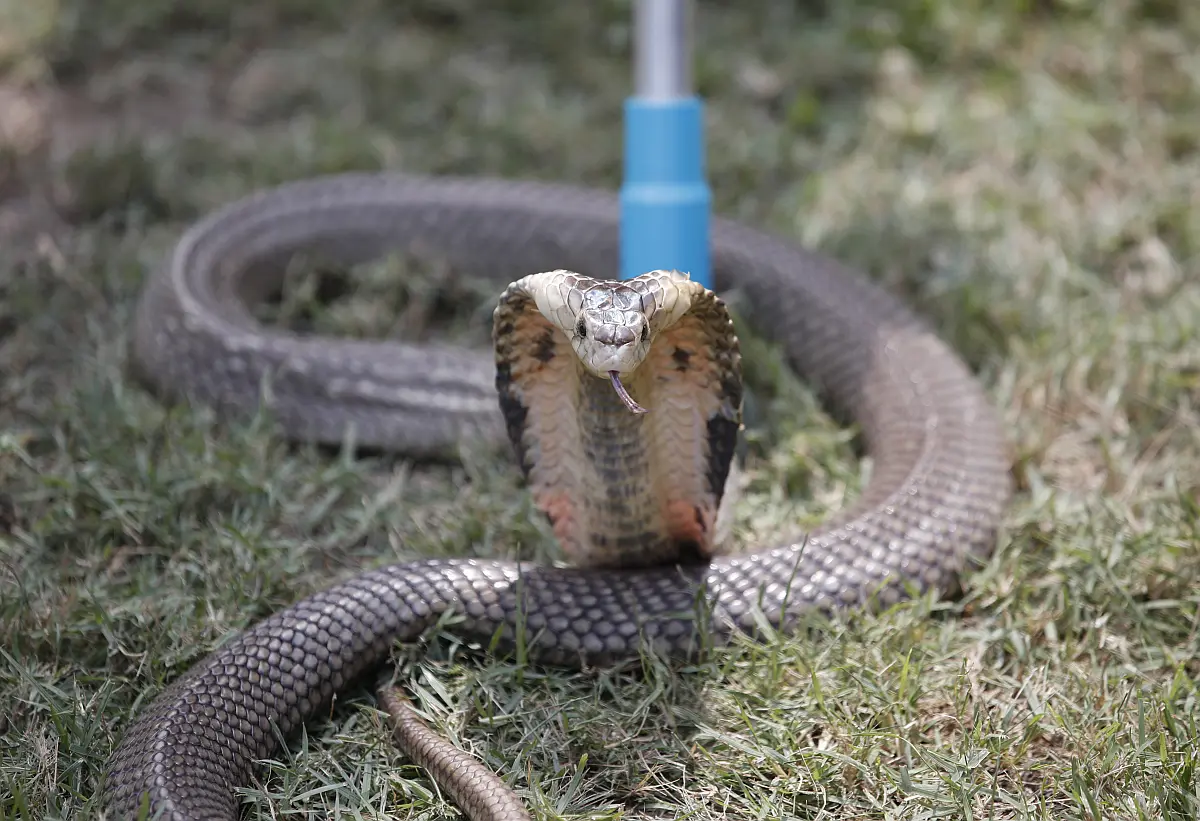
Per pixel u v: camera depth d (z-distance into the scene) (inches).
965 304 256.4
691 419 164.2
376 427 232.1
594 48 374.9
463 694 165.8
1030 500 211.5
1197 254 273.0
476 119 339.9
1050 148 314.5
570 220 288.5
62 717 159.0
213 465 210.8
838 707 162.7
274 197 290.0
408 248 289.0
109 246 283.0
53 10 372.5
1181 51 344.8
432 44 373.1
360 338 271.4
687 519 174.6
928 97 341.4
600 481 165.2
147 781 140.9
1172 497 202.1
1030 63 350.3
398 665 169.0
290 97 357.1
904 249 280.1
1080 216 289.7
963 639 178.2
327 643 166.2
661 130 226.4
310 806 151.2
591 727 160.4
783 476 218.7
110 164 305.1
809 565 182.2
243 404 235.1
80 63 366.3
